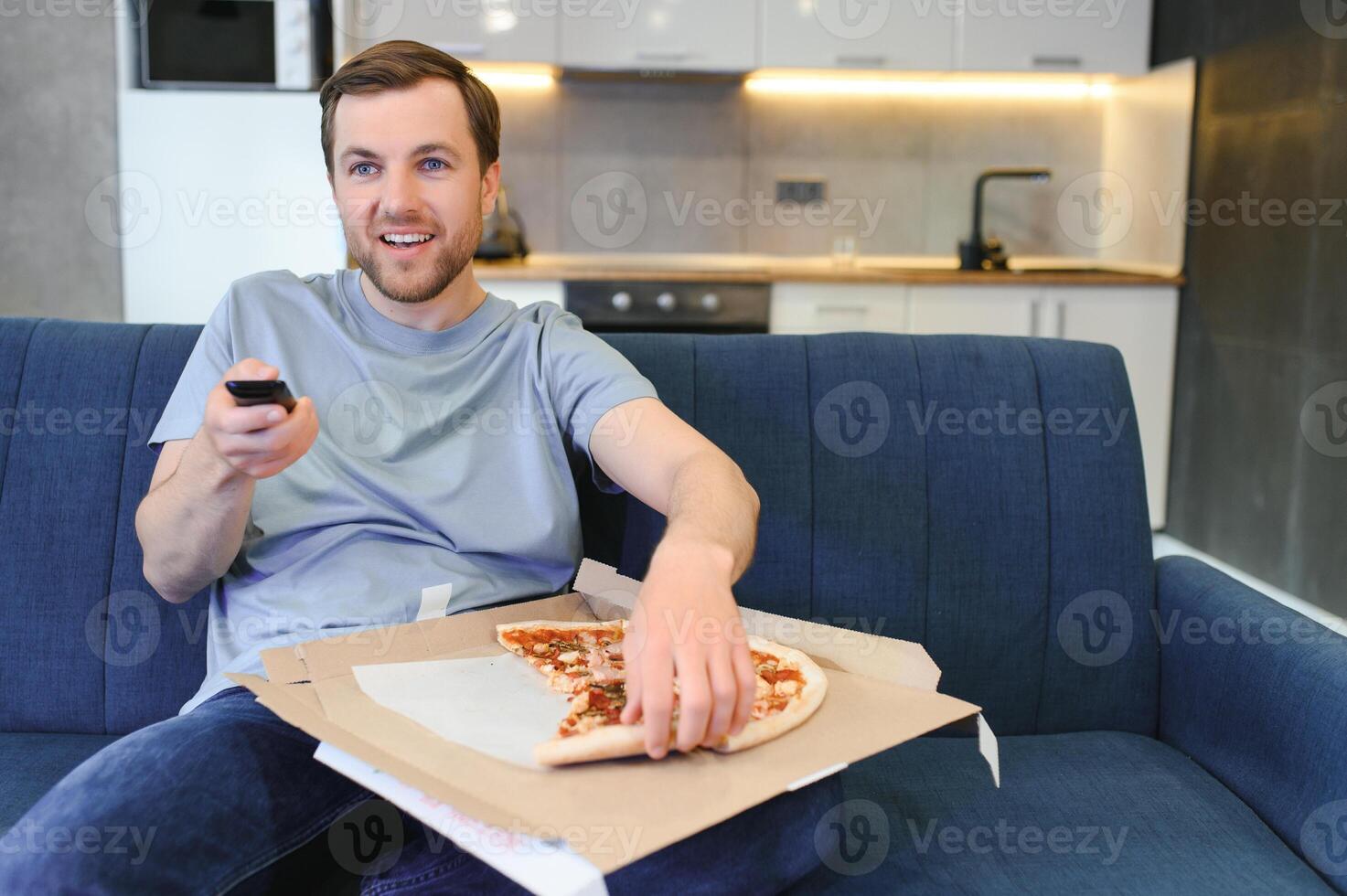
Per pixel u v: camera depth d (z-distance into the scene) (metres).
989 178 4.14
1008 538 1.42
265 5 3.26
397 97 1.22
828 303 3.49
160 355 1.38
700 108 4.05
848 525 1.41
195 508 1.03
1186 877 1.04
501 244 3.74
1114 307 3.67
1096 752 1.31
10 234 3.32
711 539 0.97
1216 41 3.56
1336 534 3.02
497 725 0.92
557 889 0.72
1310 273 3.11
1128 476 1.46
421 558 1.20
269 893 1.00
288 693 0.94
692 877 0.88
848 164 4.12
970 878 1.04
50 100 3.29
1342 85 2.97
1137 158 3.95
